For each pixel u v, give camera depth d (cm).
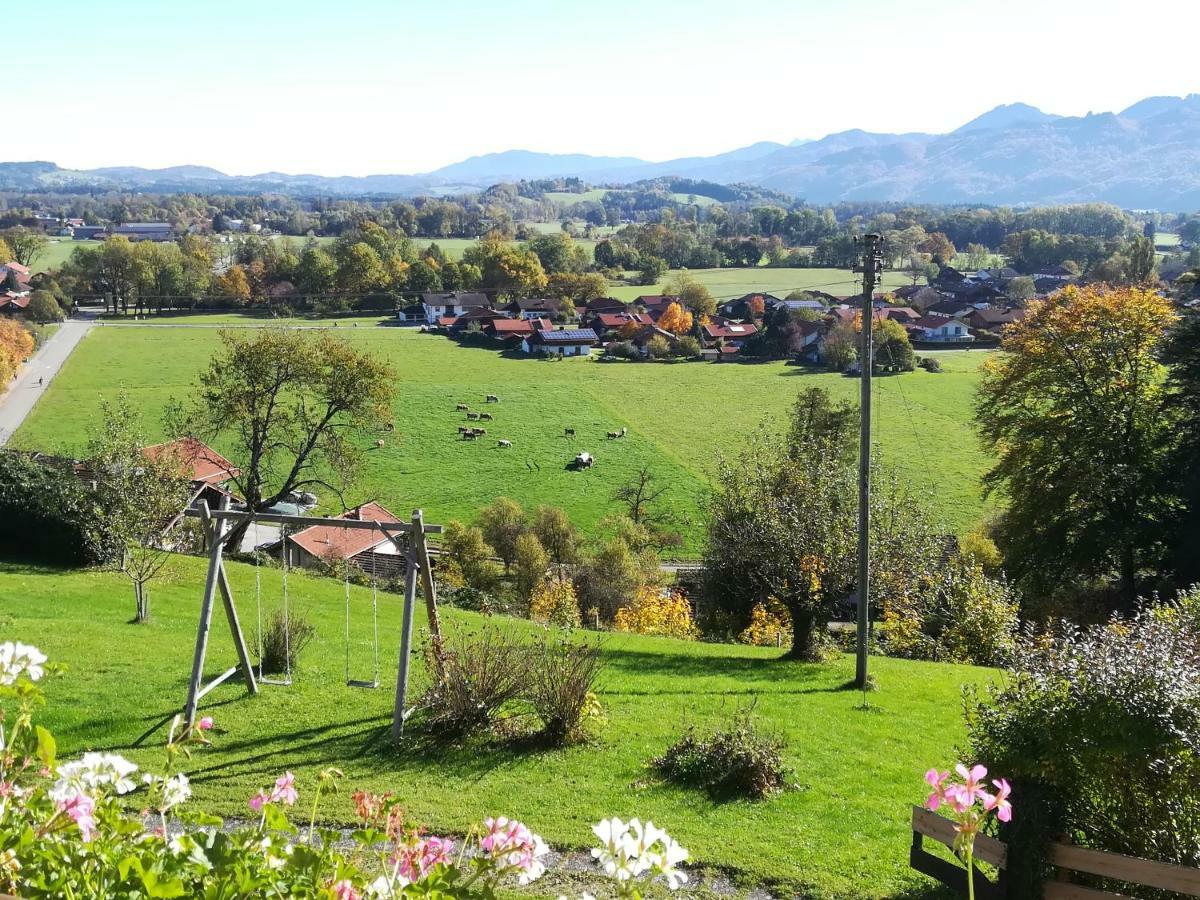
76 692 1697
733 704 1922
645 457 8506
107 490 2512
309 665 1970
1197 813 917
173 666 1916
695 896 1098
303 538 4934
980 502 6950
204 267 17312
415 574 1558
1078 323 3912
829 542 2506
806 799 1387
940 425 9262
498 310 17038
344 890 353
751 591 3397
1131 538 3588
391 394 4253
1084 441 3788
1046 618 3697
